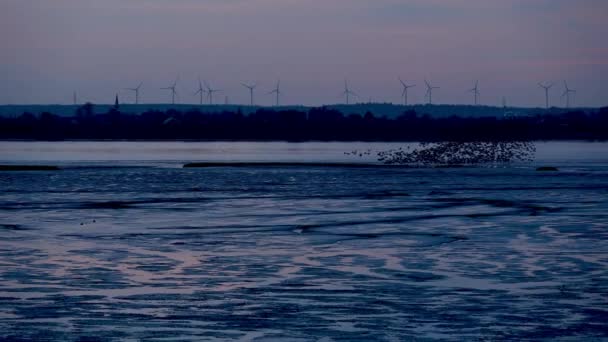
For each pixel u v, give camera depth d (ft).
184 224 168.86
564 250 131.13
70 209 202.18
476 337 79.05
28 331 80.59
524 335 79.66
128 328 81.87
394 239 144.97
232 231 156.76
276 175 349.61
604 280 105.81
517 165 455.22
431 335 79.71
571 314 87.61
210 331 81.00
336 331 81.15
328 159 535.60
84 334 79.51
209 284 103.35
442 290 99.76
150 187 280.31
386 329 81.87
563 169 411.95
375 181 313.53
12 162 476.95
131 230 158.51
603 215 186.70
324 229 159.74
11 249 132.67
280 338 78.69
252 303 92.68
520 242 140.77
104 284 103.04
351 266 116.47
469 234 151.74
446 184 298.15
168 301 93.61
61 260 121.39
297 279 106.83
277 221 174.29
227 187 280.72
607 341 77.46
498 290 99.66
